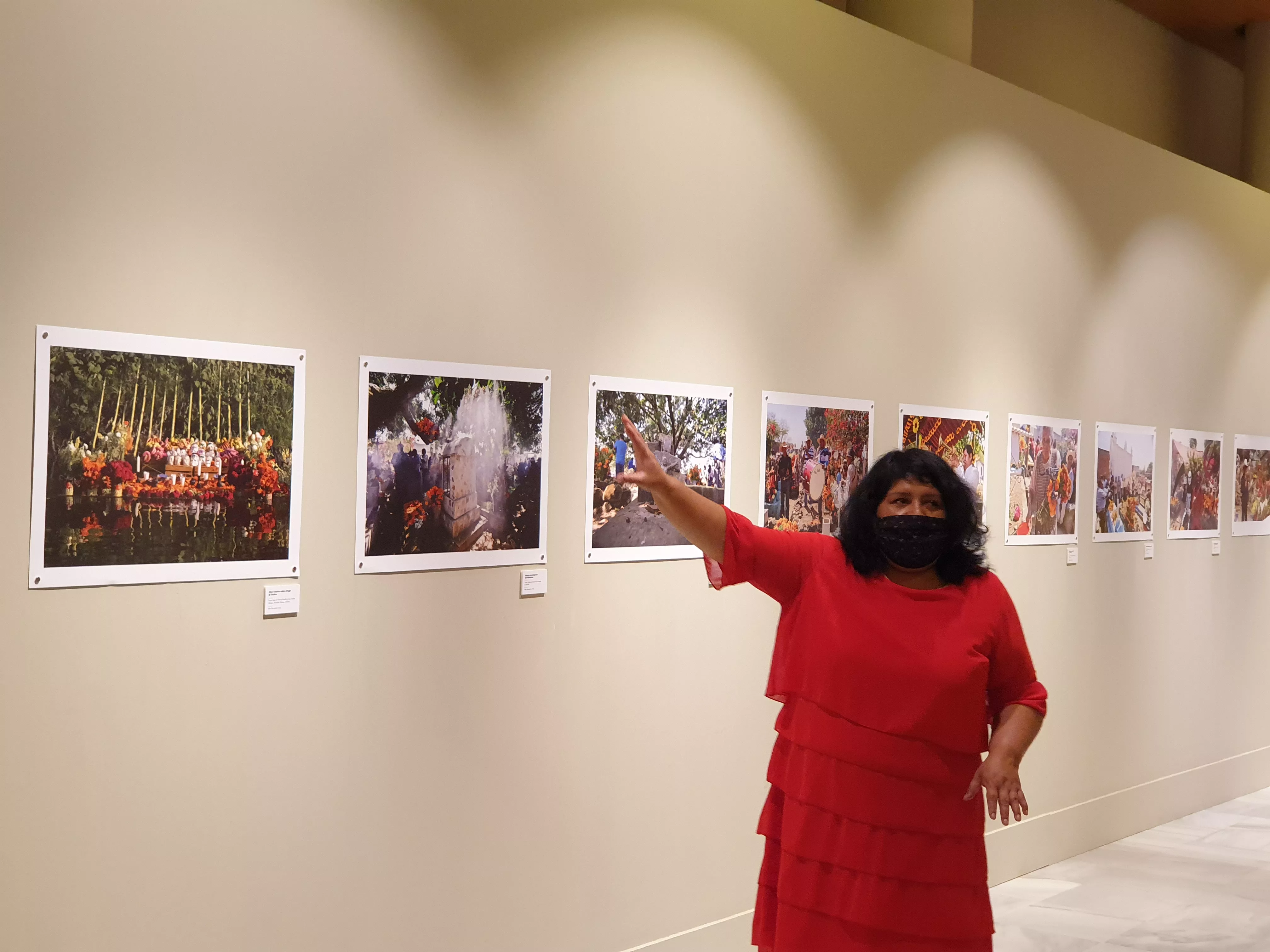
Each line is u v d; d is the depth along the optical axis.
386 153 4.14
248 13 3.78
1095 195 7.68
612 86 4.87
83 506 3.46
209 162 3.71
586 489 4.84
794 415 5.71
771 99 5.54
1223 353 9.06
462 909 4.44
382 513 4.17
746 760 5.53
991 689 3.40
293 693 3.95
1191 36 10.18
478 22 4.41
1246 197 9.23
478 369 4.44
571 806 4.81
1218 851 7.80
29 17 3.34
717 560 3.35
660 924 5.14
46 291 3.38
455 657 4.41
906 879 3.07
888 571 3.36
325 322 4.00
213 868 3.76
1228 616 9.20
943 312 6.55
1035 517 7.26
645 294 5.03
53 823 3.43
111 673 3.53
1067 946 5.94
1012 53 8.37
